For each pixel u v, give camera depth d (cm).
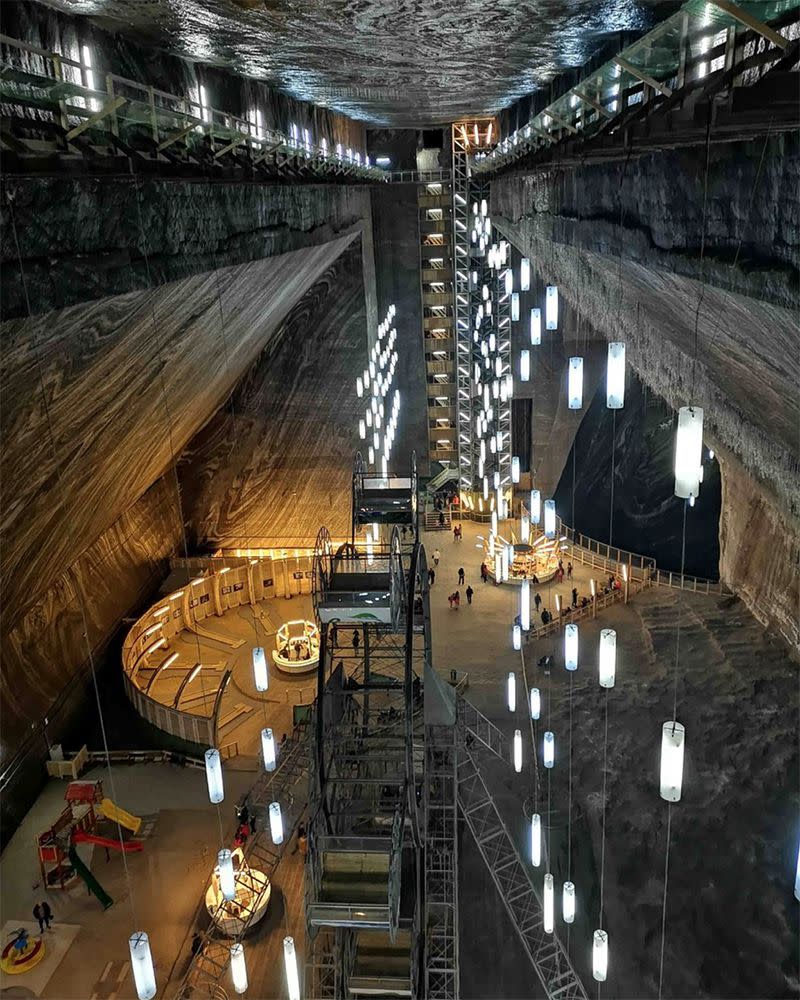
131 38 1112
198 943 1352
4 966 1309
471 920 1391
